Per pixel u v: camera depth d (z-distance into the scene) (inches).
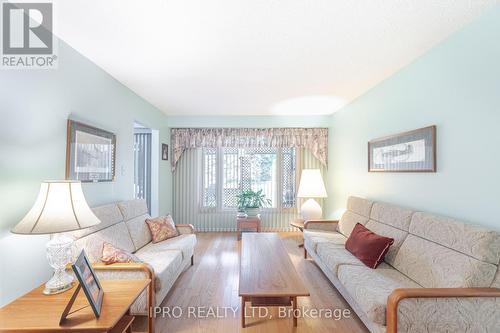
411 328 59.0
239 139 202.8
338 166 178.5
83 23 72.5
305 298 100.9
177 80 119.6
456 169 78.0
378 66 103.9
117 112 119.6
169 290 97.7
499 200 65.2
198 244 171.5
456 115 78.0
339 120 177.0
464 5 65.3
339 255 103.8
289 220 207.6
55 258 62.2
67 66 84.5
